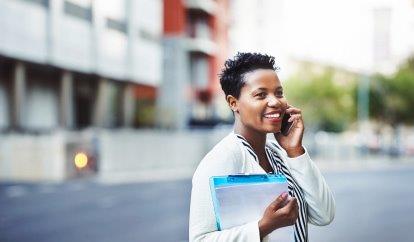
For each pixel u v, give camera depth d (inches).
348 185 891.4
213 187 75.8
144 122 1472.7
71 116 1164.5
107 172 1023.0
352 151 1958.7
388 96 2327.8
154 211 535.5
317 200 87.1
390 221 485.7
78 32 1111.6
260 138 86.0
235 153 81.0
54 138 875.4
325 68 2417.6
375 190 802.2
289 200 76.1
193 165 1349.7
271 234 78.0
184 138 1320.1
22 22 946.1
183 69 1685.5
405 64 2415.1
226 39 1987.0
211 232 76.7
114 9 1248.8
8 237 387.9
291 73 2336.4
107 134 1024.9
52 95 1173.1
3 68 1000.2
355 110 2361.0
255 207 77.4
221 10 1907.0
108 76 1250.6
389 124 2380.7
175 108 1576.0
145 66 1387.8
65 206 570.3
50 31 1019.3
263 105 82.2
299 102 2199.8
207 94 1802.4
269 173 85.6
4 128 943.0
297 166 86.8
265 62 84.7
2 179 853.8
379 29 1688.0
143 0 1373.0
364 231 426.6
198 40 1717.5
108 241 374.3
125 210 542.0
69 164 894.4
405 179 1031.6
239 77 83.8
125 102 1366.9
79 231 412.8
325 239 387.2
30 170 866.1
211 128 1664.6
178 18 1667.1
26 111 1091.3
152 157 1187.9
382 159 1934.1
